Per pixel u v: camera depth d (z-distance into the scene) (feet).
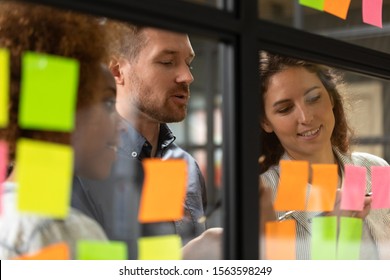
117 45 6.03
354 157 7.71
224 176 5.50
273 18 8.02
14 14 4.95
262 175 6.49
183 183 5.48
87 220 5.26
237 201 5.40
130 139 6.55
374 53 6.69
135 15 4.78
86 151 5.32
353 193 7.23
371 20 7.46
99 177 5.43
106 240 5.35
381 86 15.29
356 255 7.12
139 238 5.48
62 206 4.93
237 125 5.40
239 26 5.36
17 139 4.77
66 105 4.86
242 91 5.38
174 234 5.88
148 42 6.65
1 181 4.80
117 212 5.51
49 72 4.78
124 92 6.57
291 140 6.80
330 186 6.97
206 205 6.86
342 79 7.64
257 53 5.51
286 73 6.68
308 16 9.39
